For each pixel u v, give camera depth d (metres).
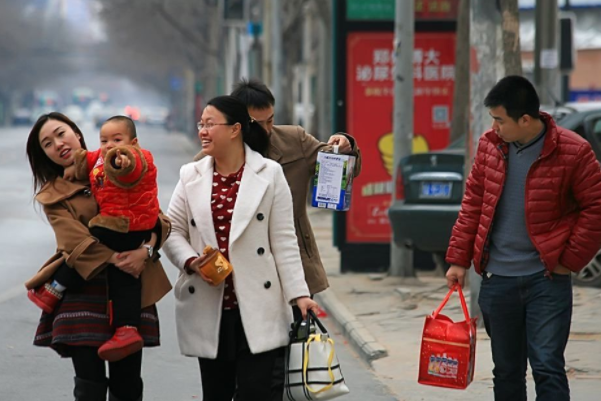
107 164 11.49
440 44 30.83
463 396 16.58
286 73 68.94
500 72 20.94
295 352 12.12
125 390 12.56
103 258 11.70
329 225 45.75
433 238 25.02
